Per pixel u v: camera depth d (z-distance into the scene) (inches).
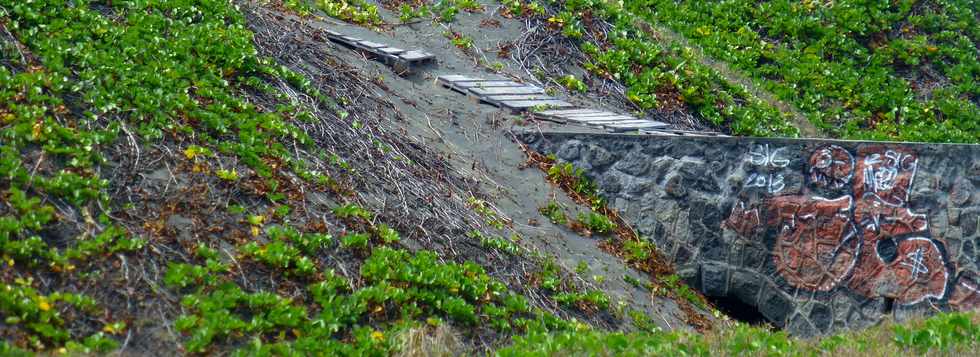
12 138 336.2
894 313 442.6
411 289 343.3
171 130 383.6
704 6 774.5
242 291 314.7
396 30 629.9
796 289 464.4
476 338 341.1
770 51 729.0
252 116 423.8
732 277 474.6
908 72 737.6
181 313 298.4
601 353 317.7
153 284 304.0
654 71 641.0
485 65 614.9
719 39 734.5
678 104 625.0
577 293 408.5
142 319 290.7
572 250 452.4
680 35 729.0
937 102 706.2
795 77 702.5
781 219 465.7
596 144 506.3
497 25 664.4
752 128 620.1
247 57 467.8
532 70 624.1
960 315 367.6
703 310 460.4
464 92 558.9
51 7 443.2
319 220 369.1
